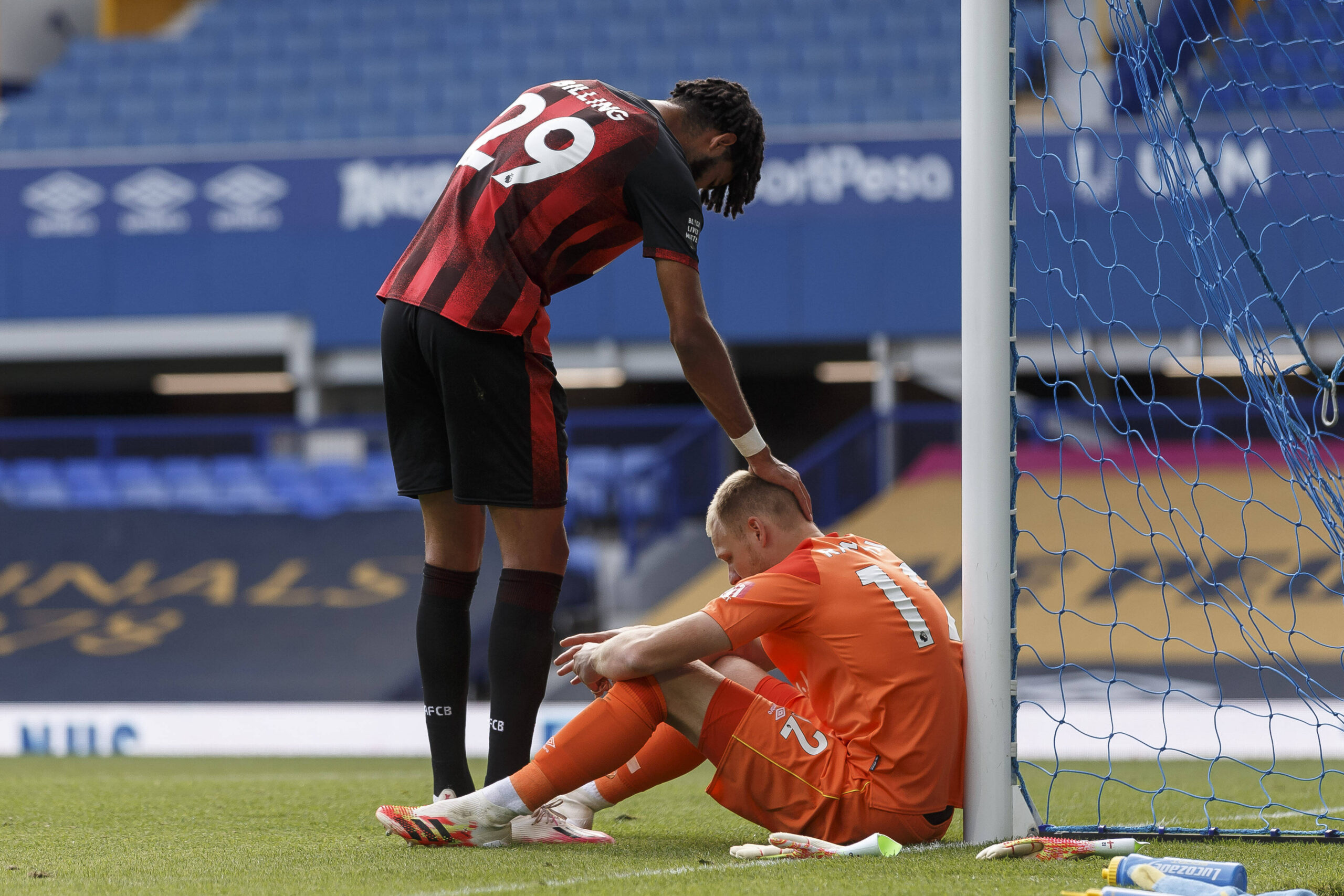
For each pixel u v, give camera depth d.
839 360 43.19
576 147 8.31
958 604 31.59
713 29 51.56
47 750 27.06
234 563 34.62
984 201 8.34
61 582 34.28
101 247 39.97
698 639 7.66
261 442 37.06
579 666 8.20
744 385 47.41
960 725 8.00
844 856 7.46
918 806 7.72
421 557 34.50
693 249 8.38
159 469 37.16
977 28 8.45
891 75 48.00
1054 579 30.88
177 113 50.50
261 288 39.53
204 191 39.84
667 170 8.40
